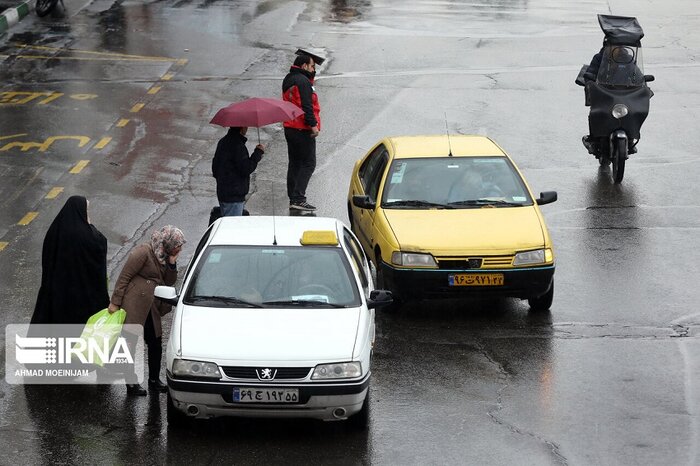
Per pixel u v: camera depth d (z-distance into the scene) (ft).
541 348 83.25
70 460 64.23
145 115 151.94
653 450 66.44
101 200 119.24
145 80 169.78
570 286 96.58
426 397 74.33
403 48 193.57
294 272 73.10
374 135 144.77
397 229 89.81
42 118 149.79
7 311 89.40
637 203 120.47
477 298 93.15
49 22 209.56
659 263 102.27
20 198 119.44
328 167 132.77
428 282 86.89
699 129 148.87
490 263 86.69
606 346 83.61
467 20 219.41
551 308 91.86
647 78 132.16
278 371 64.90
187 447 66.18
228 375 64.80
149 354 74.33
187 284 72.54
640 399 74.08
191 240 107.24
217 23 211.00
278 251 74.74
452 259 86.74
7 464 63.46
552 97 163.12
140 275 74.08
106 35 199.62
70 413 71.05
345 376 65.41
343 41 198.29
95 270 77.30
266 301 71.00
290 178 117.50
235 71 175.83
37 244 105.91
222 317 69.10
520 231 88.94
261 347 66.03
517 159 135.95
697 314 90.27
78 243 76.54
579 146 141.59
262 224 79.46
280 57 185.06
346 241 78.38
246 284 72.23
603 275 99.25
